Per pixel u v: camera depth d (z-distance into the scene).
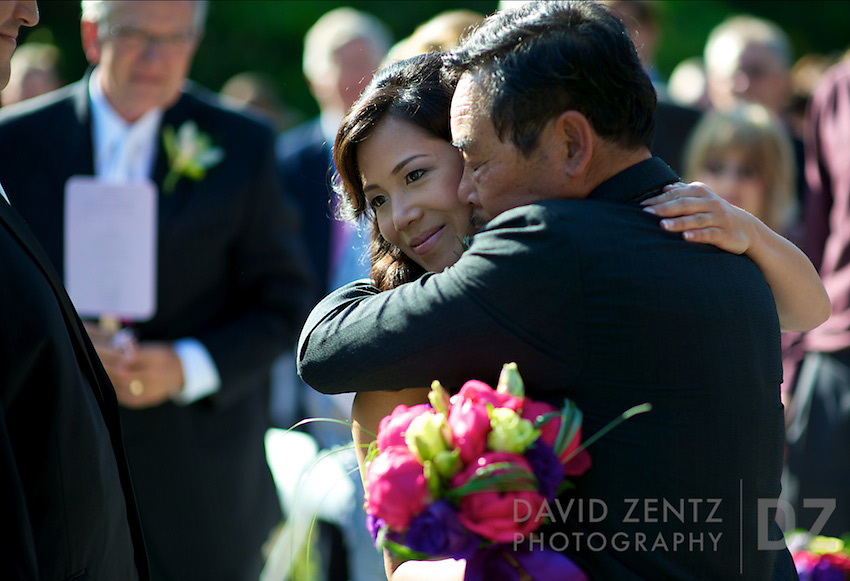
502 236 4.81
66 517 5.27
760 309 5.02
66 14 29.06
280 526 10.47
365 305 5.09
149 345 9.30
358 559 9.12
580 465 4.73
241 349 9.62
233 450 9.86
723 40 16.64
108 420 5.90
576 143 4.90
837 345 11.10
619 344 4.72
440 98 5.38
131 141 9.58
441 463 4.52
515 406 4.63
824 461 11.20
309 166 14.56
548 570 4.62
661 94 13.95
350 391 5.09
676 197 5.00
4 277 5.09
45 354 5.19
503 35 4.97
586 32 4.90
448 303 4.81
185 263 9.55
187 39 9.55
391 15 30.12
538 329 4.72
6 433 4.77
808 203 11.99
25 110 9.62
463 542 4.51
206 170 9.66
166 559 9.40
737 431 4.82
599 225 4.78
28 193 9.31
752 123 11.92
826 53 32.69
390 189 5.48
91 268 9.22
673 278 4.79
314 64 15.52
